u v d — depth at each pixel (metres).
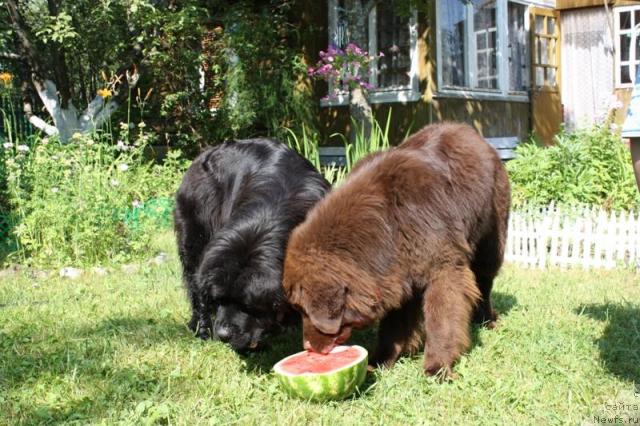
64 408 3.53
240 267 3.54
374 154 4.08
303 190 4.09
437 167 3.82
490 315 4.98
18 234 7.43
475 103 12.54
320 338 3.47
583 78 14.84
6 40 10.59
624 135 3.11
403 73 11.88
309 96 12.39
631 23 14.04
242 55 11.74
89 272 7.04
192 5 10.76
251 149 4.61
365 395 3.63
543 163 8.80
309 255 3.38
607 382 3.73
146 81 12.41
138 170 10.11
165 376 3.95
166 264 7.39
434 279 3.80
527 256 7.80
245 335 3.61
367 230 3.48
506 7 13.15
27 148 7.93
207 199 4.71
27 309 5.53
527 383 3.69
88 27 10.80
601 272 7.13
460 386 3.67
